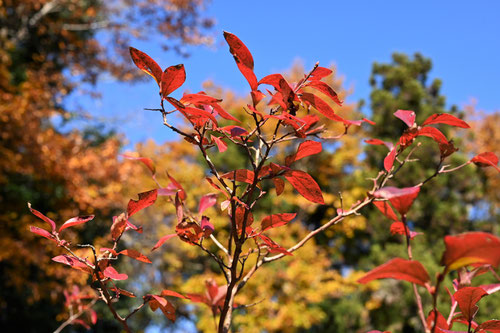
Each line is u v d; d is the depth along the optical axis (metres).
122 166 8.20
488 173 12.15
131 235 10.88
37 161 6.58
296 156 0.89
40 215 0.83
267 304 8.79
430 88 12.44
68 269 6.80
